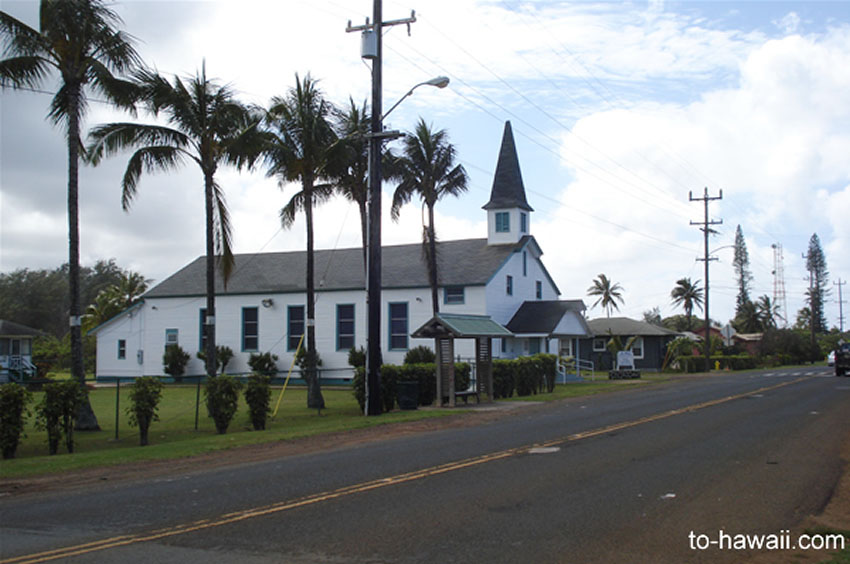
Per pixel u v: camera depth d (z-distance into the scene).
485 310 38.97
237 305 44.62
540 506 8.96
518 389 30.38
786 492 9.86
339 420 20.98
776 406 22.77
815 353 88.31
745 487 10.16
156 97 21.84
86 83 20.50
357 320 41.91
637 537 7.59
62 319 91.81
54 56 19.91
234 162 23.73
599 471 11.34
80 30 19.33
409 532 7.77
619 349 54.19
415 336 25.12
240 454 14.52
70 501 9.97
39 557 7.05
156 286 47.12
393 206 32.75
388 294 41.09
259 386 19.78
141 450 15.31
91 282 100.00
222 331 44.84
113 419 22.78
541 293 47.56
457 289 39.81
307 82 26.25
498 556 6.89
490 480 10.64
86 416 19.86
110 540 7.64
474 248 43.84
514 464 12.05
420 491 9.90
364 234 29.28
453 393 24.89
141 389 16.95
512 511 8.70
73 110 20.16
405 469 11.73
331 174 27.23
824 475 11.06
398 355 40.41
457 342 38.34
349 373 41.53
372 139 22.34
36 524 8.55
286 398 31.25
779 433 16.03
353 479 10.91
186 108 22.39
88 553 7.16
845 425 17.52
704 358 59.59
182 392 35.62
